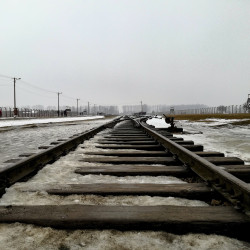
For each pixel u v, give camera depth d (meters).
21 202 2.39
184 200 2.48
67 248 1.65
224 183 2.52
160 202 2.40
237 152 6.29
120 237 1.78
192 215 1.96
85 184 2.83
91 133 8.76
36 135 11.20
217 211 2.03
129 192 2.62
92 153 5.05
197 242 1.72
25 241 1.72
